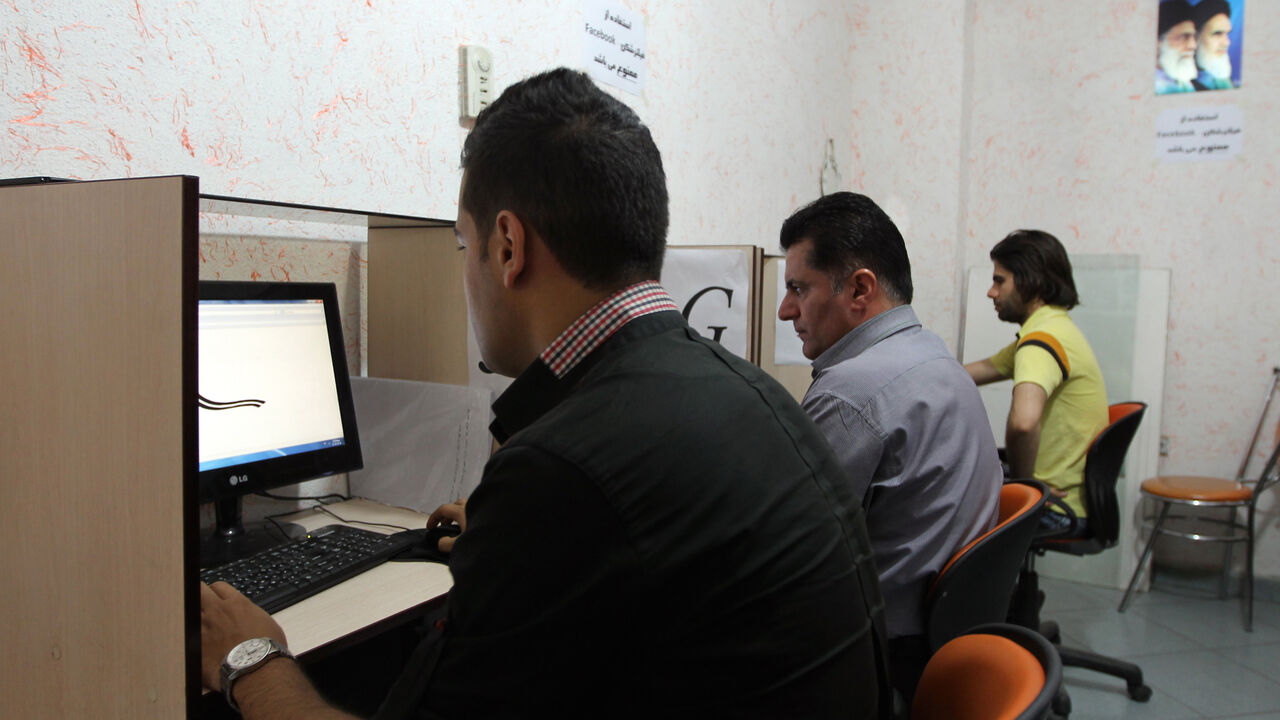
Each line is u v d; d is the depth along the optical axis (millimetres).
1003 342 3309
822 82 3098
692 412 618
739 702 581
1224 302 3066
